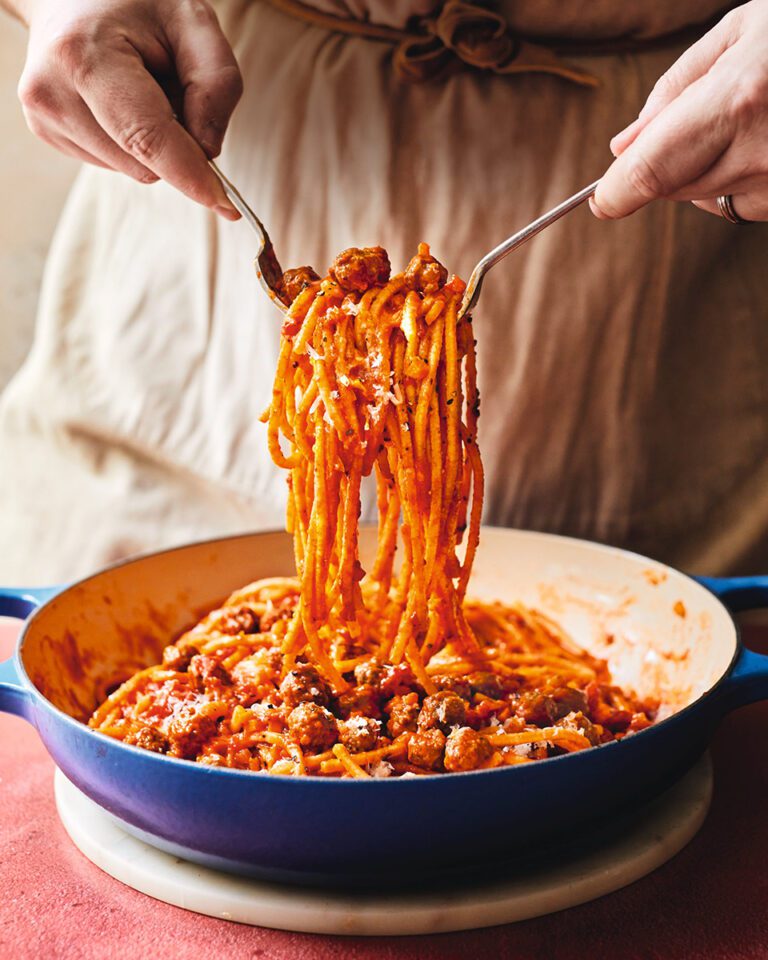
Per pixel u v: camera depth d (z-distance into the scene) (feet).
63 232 6.36
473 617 4.56
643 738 2.85
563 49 4.99
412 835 2.70
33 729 4.09
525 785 2.71
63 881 3.18
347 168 5.16
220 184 4.13
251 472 5.73
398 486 3.75
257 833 2.75
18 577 6.19
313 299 3.72
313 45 5.16
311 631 3.70
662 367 5.26
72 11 4.11
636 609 4.39
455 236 5.09
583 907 3.03
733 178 3.34
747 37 3.19
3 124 8.55
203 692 3.90
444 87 5.01
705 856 3.27
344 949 2.87
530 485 5.40
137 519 5.96
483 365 5.24
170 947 2.88
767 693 3.29
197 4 4.29
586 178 4.97
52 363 6.16
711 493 5.46
